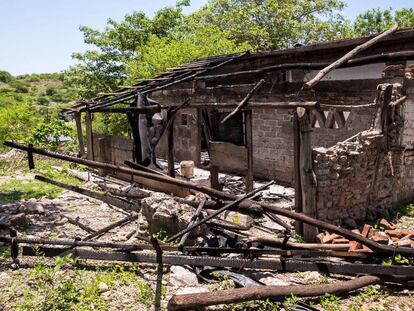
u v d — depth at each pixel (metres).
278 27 27.33
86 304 4.82
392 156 8.52
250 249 5.68
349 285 5.00
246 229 7.04
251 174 8.72
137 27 25.61
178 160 15.43
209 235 6.70
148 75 19.42
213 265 5.57
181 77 12.42
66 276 5.53
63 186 8.23
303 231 7.16
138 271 5.78
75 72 25.67
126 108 10.20
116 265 5.89
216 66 12.26
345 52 10.51
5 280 5.38
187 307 4.29
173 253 5.98
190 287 5.29
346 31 29.30
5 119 17.98
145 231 7.21
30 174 13.83
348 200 7.78
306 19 29.36
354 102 9.79
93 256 5.87
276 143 11.86
